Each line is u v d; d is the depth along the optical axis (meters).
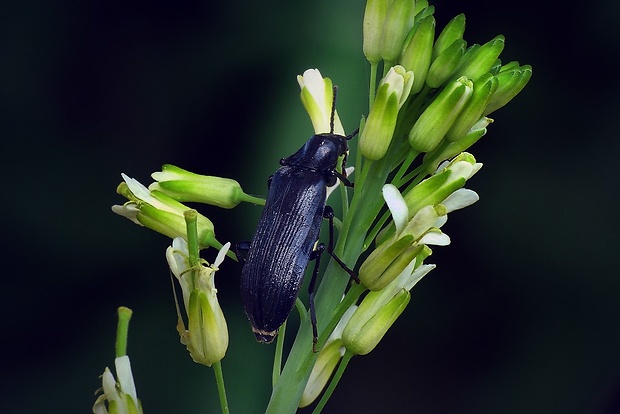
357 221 0.10
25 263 0.13
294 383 0.10
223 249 0.10
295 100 0.13
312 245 0.10
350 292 0.10
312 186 0.10
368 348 0.10
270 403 0.11
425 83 0.10
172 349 0.13
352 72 0.13
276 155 0.13
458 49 0.10
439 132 0.10
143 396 0.13
